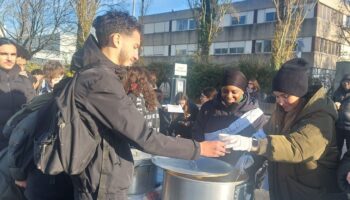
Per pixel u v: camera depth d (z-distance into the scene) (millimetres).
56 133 1460
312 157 1880
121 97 1517
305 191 2020
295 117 2041
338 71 13391
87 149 1496
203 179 1886
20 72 3324
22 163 1830
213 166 2086
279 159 1879
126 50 1651
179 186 1893
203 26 19953
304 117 1969
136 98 2822
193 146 1677
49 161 1462
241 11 31594
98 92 1488
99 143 1547
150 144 1562
